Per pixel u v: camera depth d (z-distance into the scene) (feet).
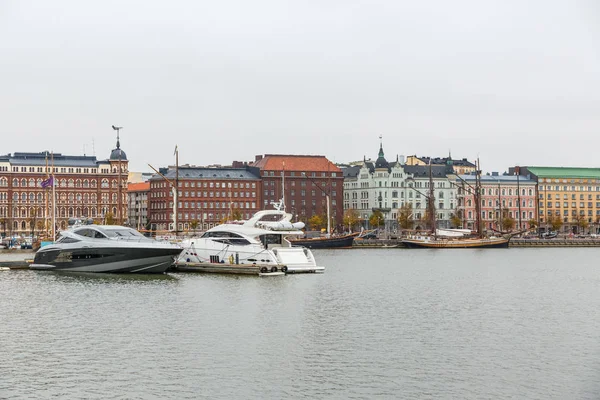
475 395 168.66
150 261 375.04
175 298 293.02
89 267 382.63
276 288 328.29
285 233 402.72
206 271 390.42
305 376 181.06
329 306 278.05
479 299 303.27
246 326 236.02
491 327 238.68
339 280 371.97
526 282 376.89
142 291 312.09
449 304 287.28
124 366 188.14
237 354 199.93
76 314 254.88
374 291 326.03
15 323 238.68
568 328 237.86
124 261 376.07
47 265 393.91
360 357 197.88
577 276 414.82
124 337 218.59
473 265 502.38
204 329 230.68
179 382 175.83
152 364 189.98
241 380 177.68
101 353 200.03
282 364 190.90
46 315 252.83
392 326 238.48
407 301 294.25
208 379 178.19
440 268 470.80
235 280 355.56
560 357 199.41
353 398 166.30
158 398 165.27
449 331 231.50
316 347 208.23
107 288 320.70
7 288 319.88
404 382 177.17
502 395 168.76
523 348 209.36
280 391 170.30
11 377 179.01
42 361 192.13
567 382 177.88
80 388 171.32
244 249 392.47
